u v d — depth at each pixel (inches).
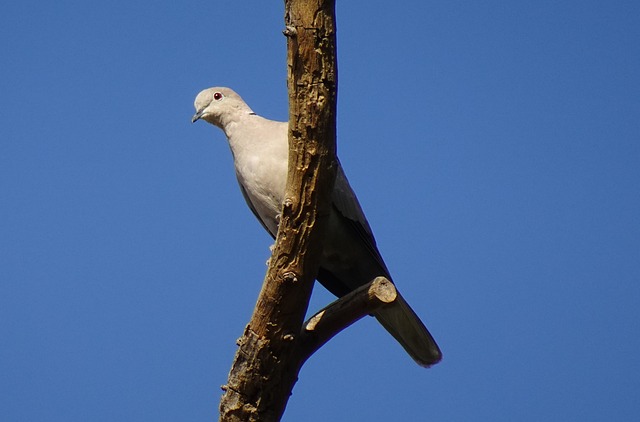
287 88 347.9
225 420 382.3
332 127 348.5
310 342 402.6
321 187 354.3
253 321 375.2
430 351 446.6
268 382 378.9
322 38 336.8
